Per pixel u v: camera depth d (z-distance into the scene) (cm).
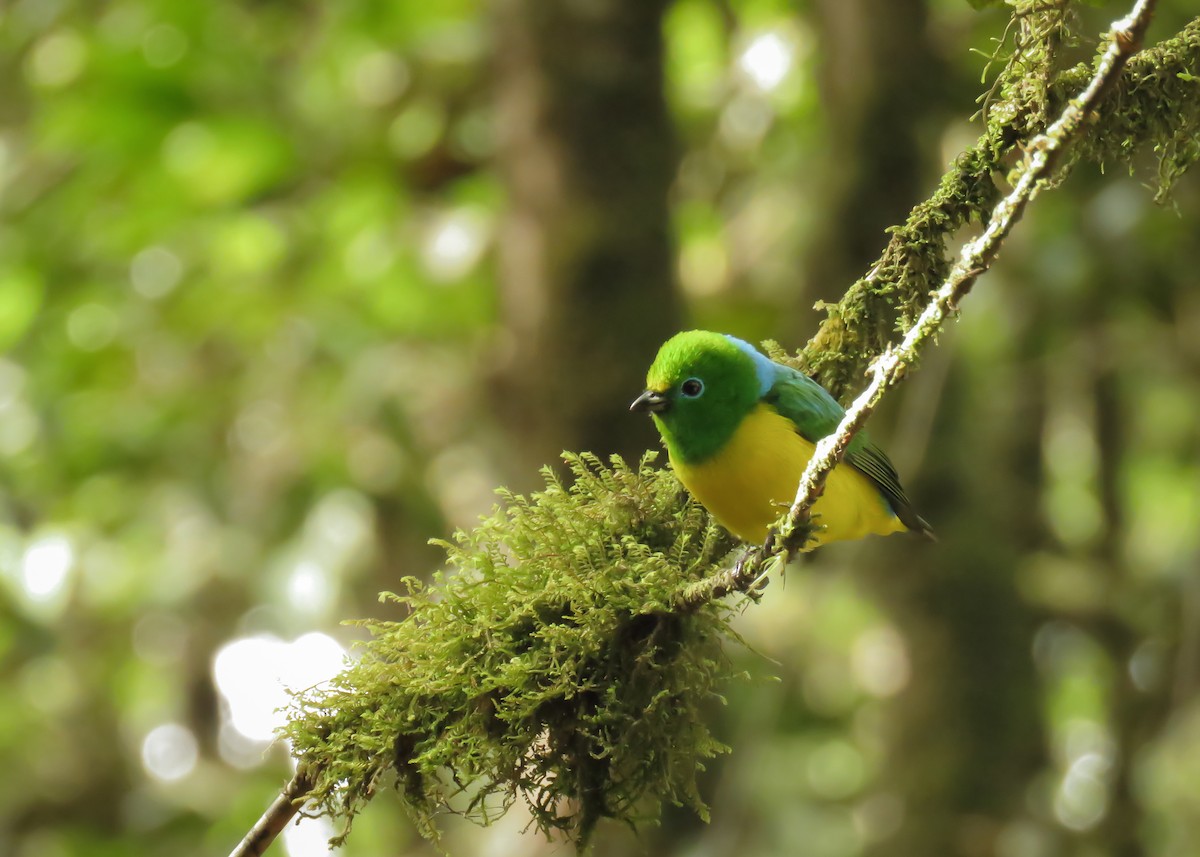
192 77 1366
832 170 1330
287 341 1387
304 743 521
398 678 522
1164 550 1585
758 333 1431
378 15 1398
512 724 515
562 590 523
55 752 1344
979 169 584
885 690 1359
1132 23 405
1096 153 544
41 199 1465
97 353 1427
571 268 1120
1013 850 1285
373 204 1384
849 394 673
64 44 1451
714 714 1198
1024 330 1387
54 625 1372
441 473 1319
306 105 1412
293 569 1285
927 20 1338
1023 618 1352
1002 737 1330
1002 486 1391
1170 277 1314
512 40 1157
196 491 1358
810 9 1447
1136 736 1398
